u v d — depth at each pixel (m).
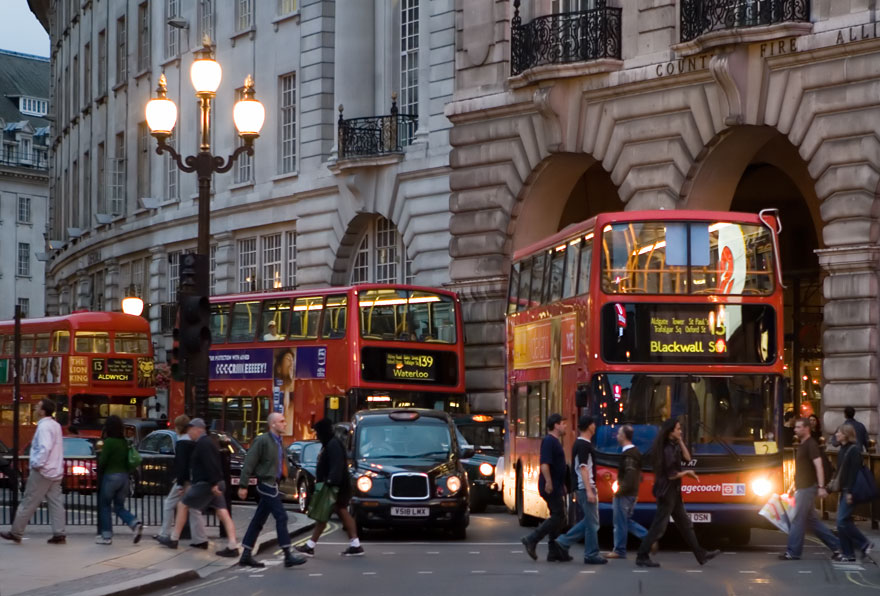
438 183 45.59
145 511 29.66
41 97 124.69
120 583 18.84
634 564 22.16
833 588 18.83
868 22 32.56
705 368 24.80
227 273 57.09
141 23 65.94
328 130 51.44
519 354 30.70
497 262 42.31
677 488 21.78
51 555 22.41
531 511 29.28
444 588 19.09
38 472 23.98
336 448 23.44
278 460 22.06
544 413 28.28
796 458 22.89
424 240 46.06
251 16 55.94
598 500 24.42
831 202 33.41
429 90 46.28
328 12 51.44
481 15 42.50
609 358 24.77
